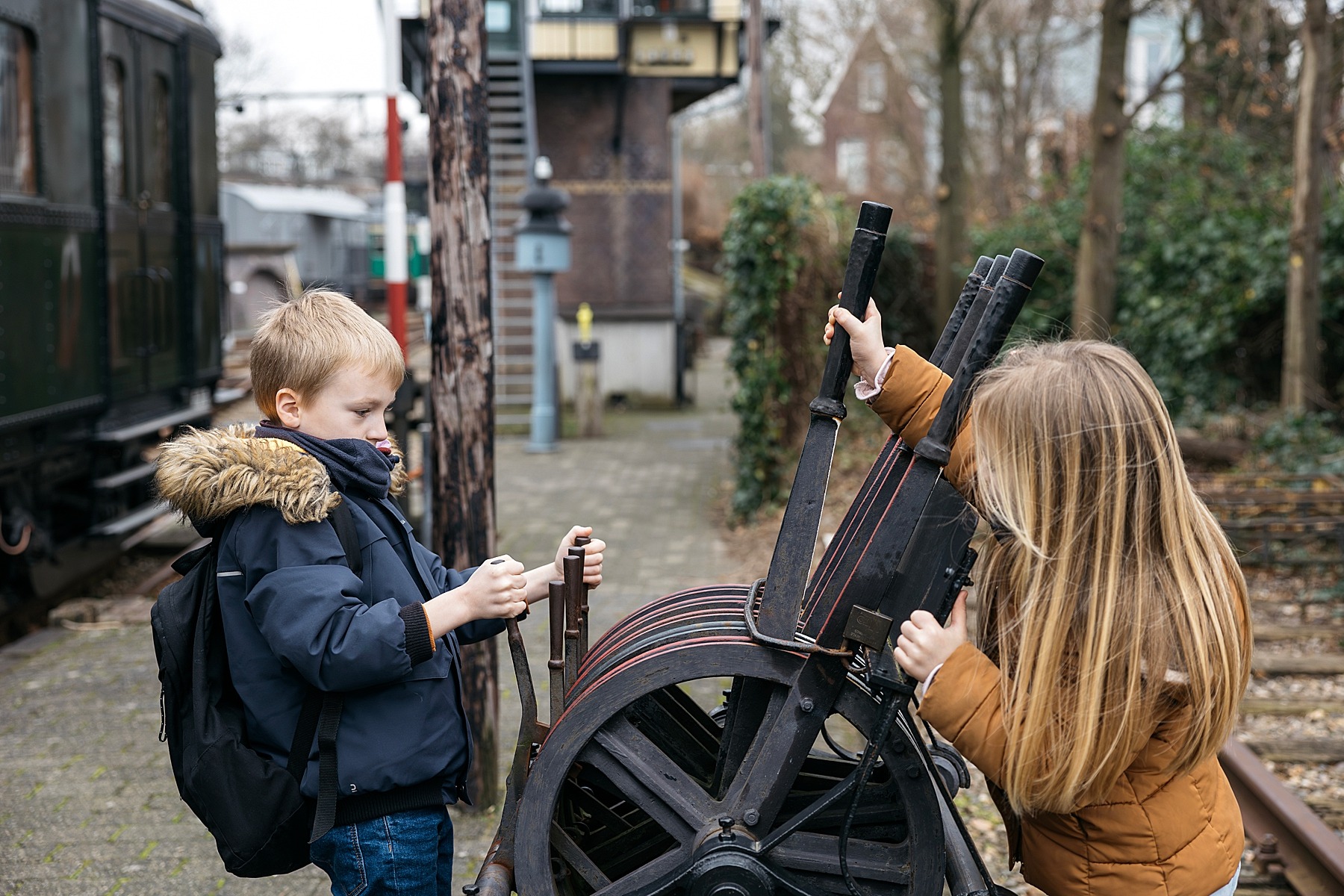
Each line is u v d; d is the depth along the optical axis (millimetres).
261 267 25109
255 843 1855
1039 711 1632
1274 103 11062
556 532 8070
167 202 7996
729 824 1782
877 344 1802
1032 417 1704
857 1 26531
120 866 3412
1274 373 9820
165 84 7957
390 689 1938
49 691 4957
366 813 1930
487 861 1985
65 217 6312
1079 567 1661
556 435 11961
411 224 18266
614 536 7941
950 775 2168
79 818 3736
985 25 22031
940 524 1736
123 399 7156
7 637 6242
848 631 1730
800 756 1785
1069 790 1632
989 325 1709
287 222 27766
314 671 1814
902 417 1833
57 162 6250
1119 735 1615
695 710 2279
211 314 8742
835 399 1796
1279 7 10992
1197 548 1677
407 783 1932
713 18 14570
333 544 1900
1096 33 23062
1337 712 4711
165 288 7879
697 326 23375
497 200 14453
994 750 1674
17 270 5785
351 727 1908
